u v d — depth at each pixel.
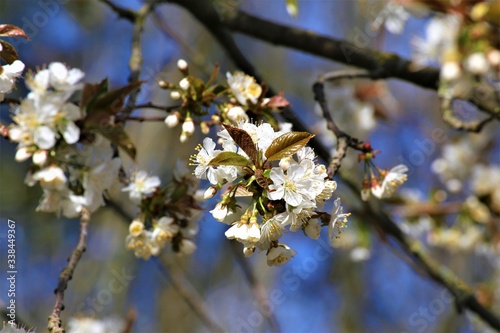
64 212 3.14
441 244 5.77
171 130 6.83
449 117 4.10
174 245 3.42
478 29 3.65
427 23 4.62
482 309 4.85
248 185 2.60
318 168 2.62
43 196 3.27
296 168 2.51
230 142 2.69
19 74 2.95
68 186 3.18
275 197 2.49
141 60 4.19
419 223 5.73
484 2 3.69
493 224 5.65
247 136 2.54
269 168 2.63
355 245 5.64
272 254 2.59
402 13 4.50
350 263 8.70
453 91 3.98
